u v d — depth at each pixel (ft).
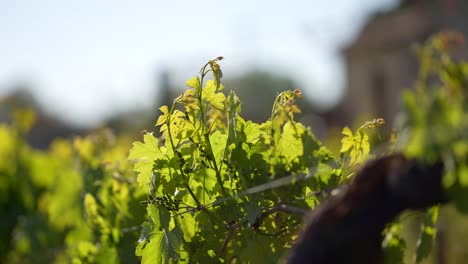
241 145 8.56
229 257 8.68
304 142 8.50
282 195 8.40
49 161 18.10
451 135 6.21
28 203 17.51
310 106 76.23
